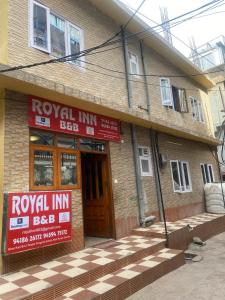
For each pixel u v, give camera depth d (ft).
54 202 17.88
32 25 19.72
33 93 18.54
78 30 23.79
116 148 25.70
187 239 25.54
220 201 37.83
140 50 32.12
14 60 18.07
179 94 38.50
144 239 22.84
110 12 27.35
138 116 26.04
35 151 18.58
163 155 32.32
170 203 32.12
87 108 22.31
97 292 13.65
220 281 16.37
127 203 25.57
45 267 16.30
